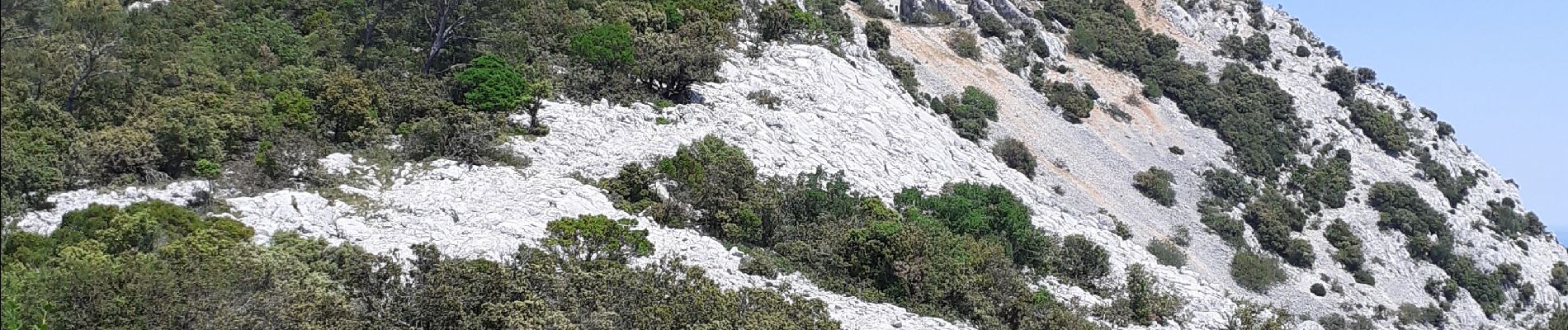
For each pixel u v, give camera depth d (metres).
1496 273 83.62
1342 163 92.56
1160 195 76.75
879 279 46.69
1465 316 77.31
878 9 90.56
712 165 50.94
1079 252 55.88
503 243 40.38
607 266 40.00
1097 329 47.47
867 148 61.50
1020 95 84.81
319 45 56.94
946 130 70.44
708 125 56.53
